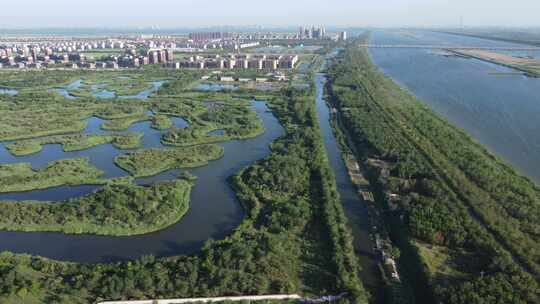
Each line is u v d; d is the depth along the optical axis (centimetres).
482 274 9500
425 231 11131
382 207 13400
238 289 9319
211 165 17338
